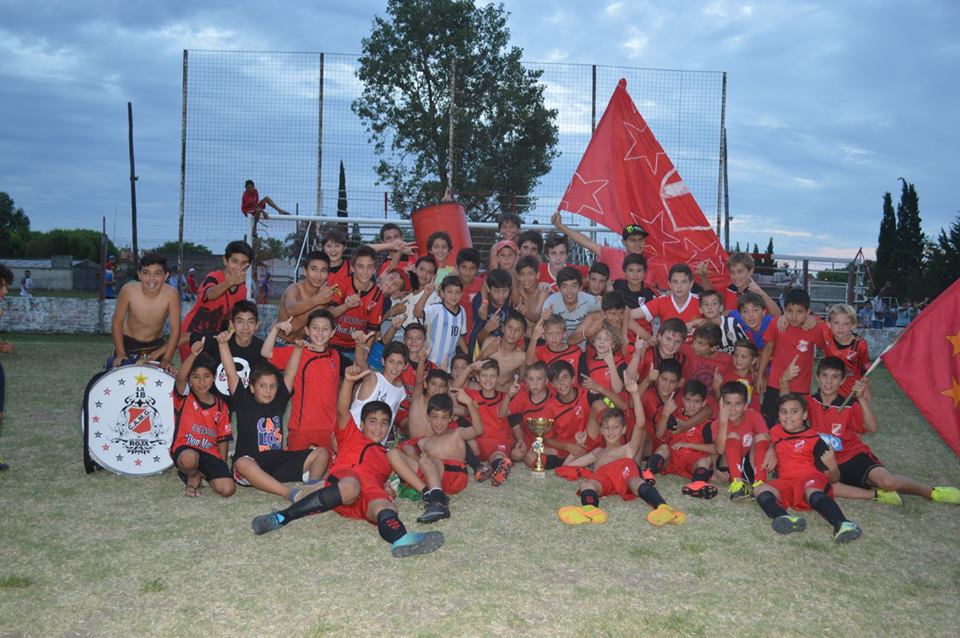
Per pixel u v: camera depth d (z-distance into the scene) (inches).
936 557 180.4
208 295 269.9
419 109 944.9
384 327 391.5
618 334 271.7
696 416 248.5
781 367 271.0
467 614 140.4
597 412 252.1
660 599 150.2
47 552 167.3
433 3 964.0
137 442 231.3
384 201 554.3
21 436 277.1
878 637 137.8
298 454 221.8
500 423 257.4
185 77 534.0
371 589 151.1
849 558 177.9
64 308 658.2
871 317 894.4
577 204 379.9
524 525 195.6
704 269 323.9
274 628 133.6
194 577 155.6
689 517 207.2
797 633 137.9
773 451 225.0
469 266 295.3
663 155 368.2
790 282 693.3
